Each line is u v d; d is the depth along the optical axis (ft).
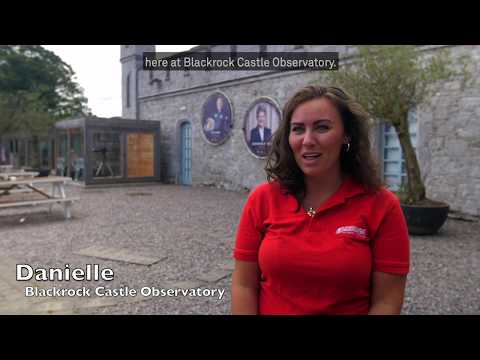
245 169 48.70
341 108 5.22
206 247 20.90
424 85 23.62
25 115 63.10
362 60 23.77
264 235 5.53
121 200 40.16
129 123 55.36
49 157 68.08
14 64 98.63
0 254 19.47
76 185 53.78
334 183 5.37
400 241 5.02
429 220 23.11
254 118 46.47
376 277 5.06
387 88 22.66
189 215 31.22
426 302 13.17
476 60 28.30
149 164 57.93
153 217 30.25
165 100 60.75
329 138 5.06
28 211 32.53
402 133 24.20
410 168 24.49
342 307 5.00
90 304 13.16
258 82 46.42
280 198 5.49
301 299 5.10
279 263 5.07
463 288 14.60
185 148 58.65
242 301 5.51
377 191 5.18
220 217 30.32
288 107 5.41
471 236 23.58
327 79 25.07
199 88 54.39
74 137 55.31
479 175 28.68
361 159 5.29
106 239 22.72
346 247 4.89
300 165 5.22
